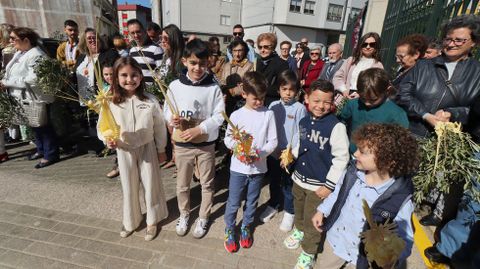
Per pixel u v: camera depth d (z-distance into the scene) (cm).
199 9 3155
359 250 150
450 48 217
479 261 202
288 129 256
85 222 264
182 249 236
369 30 644
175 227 263
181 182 248
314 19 3036
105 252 229
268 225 272
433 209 279
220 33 3350
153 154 240
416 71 241
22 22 1004
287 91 249
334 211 165
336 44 461
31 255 223
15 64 349
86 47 376
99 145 439
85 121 429
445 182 185
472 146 183
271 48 333
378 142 134
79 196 308
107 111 206
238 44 350
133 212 246
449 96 221
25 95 353
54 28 1038
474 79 214
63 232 250
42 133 376
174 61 343
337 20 3120
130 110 221
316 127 207
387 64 497
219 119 236
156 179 245
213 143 244
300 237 240
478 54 262
